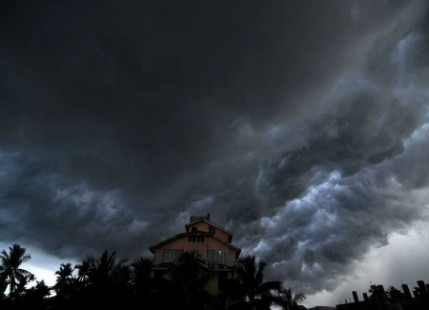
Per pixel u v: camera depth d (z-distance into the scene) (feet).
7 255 155.74
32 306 90.33
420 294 157.07
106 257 95.86
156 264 112.68
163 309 71.10
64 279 137.59
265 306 89.81
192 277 79.46
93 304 76.02
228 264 115.96
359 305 200.44
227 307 93.61
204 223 141.38
